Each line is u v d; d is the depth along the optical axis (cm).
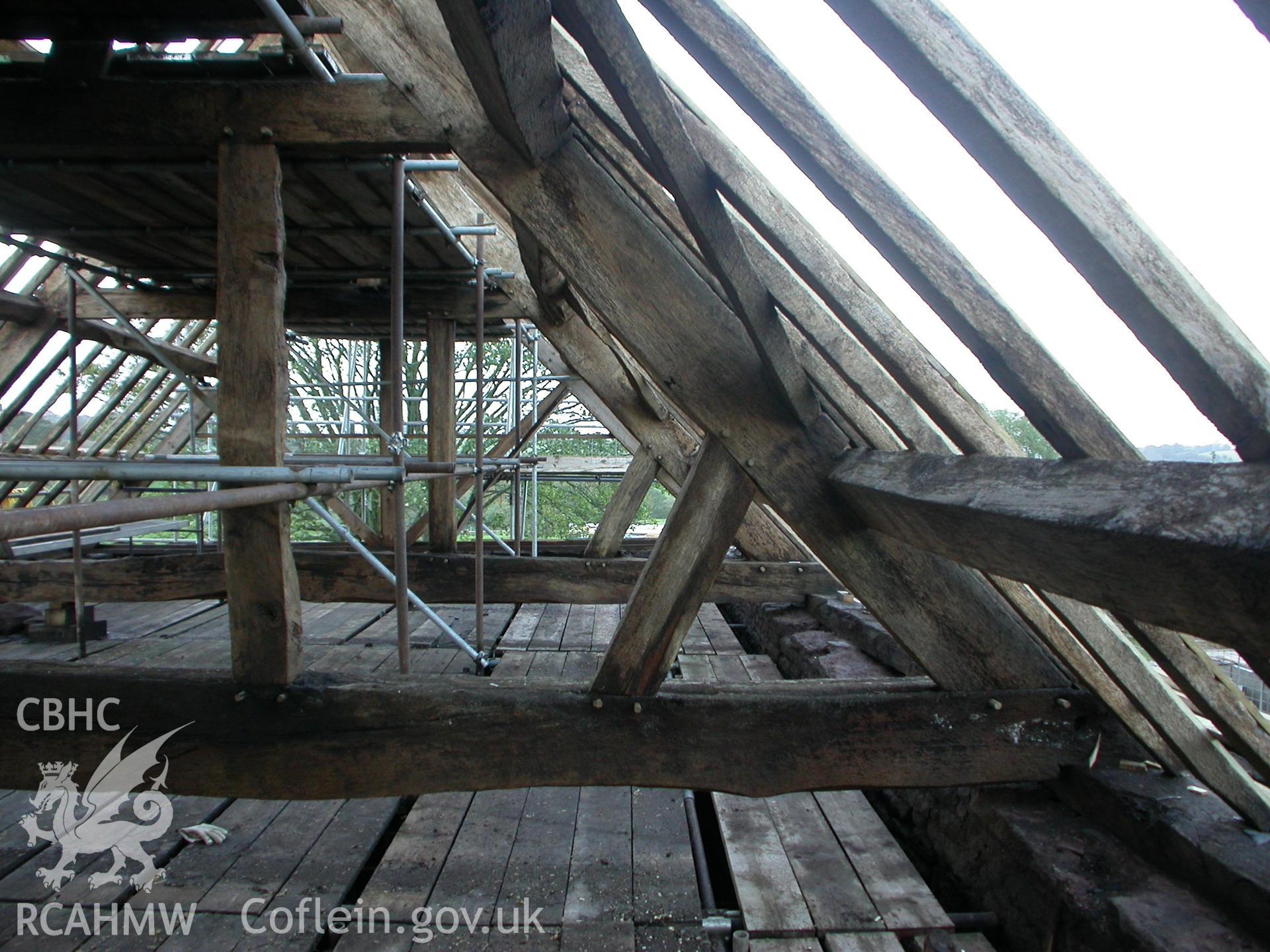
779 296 166
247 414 211
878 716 211
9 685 204
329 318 473
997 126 93
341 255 371
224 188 212
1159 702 177
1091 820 204
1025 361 116
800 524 205
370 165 244
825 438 204
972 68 93
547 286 343
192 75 216
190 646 441
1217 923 157
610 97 167
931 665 214
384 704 209
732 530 210
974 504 126
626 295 198
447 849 230
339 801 259
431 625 514
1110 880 176
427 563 488
